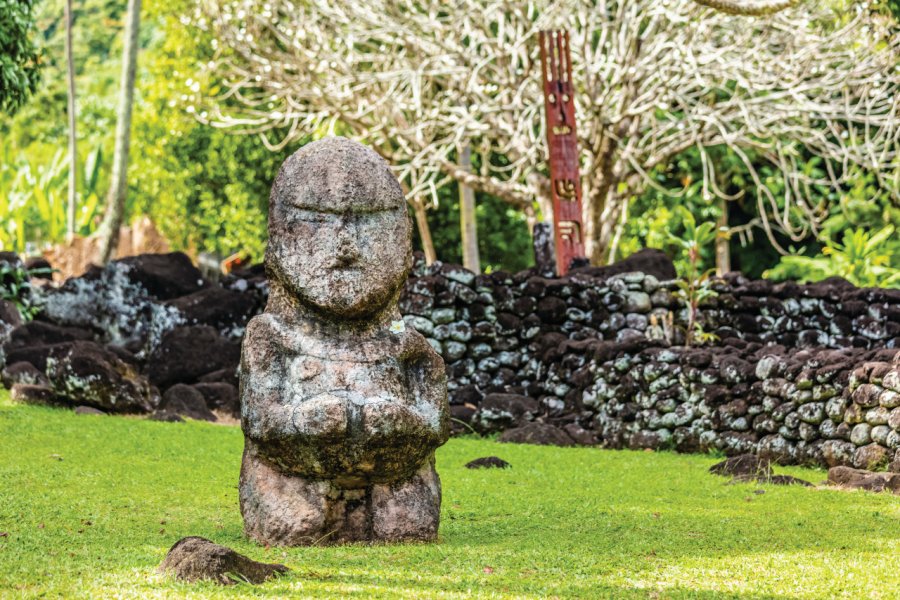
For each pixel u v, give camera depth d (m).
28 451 10.03
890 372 10.49
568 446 12.80
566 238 17.33
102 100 41.22
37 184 29.88
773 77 19.33
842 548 6.92
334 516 6.80
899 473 9.71
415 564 6.25
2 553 6.32
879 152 23.77
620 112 19.47
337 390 6.73
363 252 6.88
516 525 7.70
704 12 19.53
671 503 8.70
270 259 6.97
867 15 19.03
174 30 25.67
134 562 6.13
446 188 27.12
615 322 14.70
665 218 24.31
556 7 18.81
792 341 14.63
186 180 26.77
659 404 12.63
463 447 11.98
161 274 16.27
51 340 15.10
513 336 14.80
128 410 13.34
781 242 28.64
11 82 14.52
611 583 5.89
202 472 9.57
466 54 19.66
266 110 26.08
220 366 14.97
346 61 20.06
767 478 9.88
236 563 5.78
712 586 5.86
